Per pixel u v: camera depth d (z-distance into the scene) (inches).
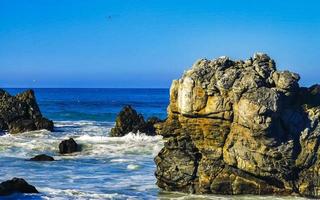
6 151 1748.3
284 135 1050.1
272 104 1016.9
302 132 1051.3
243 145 1047.0
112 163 1525.6
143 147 1788.9
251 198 1038.4
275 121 1034.7
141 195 1090.7
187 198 1048.2
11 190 1080.8
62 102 5733.3
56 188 1164.5
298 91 1091.3
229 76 1053.2
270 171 1044.5
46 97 7588.6
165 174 1110.4
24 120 2427.4
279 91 1041.5
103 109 4379.9
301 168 1055.0
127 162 1535.4
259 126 1020.5
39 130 2340.1
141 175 1333.7
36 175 1342.3
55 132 2341.3
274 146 1040.2
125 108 2213.3
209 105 1066.1
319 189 1045.8
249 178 1059.3
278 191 1057.5
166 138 1139.3
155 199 1048.2
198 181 1085.8
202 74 1072.8
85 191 1133.1
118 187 1181.1
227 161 1063.0
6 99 2536.9
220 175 1067.9
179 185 1102.4
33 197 1057.5
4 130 2429.9
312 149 1047.6
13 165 1498.5
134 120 2187.5
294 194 1055.0
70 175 1339.8
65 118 3417.8
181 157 1100.5
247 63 1096.8
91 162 1546.5
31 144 1847.9
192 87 1073.5
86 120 3277.6
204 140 1085.8
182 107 1085.8
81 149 1776.6
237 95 1043.3
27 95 2568.9
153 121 2220.7
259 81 1040.8
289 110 1051.9
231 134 1059.9
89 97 7637.8
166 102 5826.8
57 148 1795.0
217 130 1070.4
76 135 2206.0
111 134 2165.4
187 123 1096.8
